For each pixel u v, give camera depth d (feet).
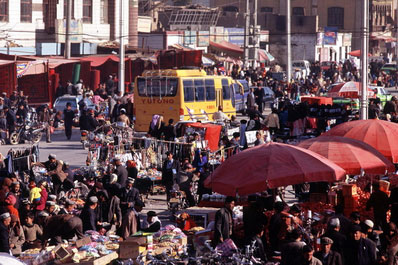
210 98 181.98
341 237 66.74
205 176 101.35
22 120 179.83
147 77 175.63
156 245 72.49
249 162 73.82
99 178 107.34
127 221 81.10
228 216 71.41
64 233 75.66
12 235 75.72
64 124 181.78
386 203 81.76
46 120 179.93
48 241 76.23
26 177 102.68
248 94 228.63
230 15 509.35
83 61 245.65
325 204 84.89
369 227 71.36
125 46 302.04
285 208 83.20
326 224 76.43
